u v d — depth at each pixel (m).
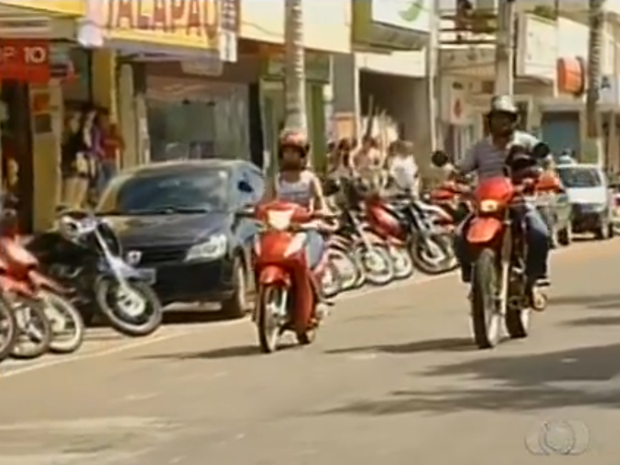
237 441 16.64
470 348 23.81
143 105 45.94
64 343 25.47
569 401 18.39
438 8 67.19
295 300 24.69
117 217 30.84
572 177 58.69
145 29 38.41
